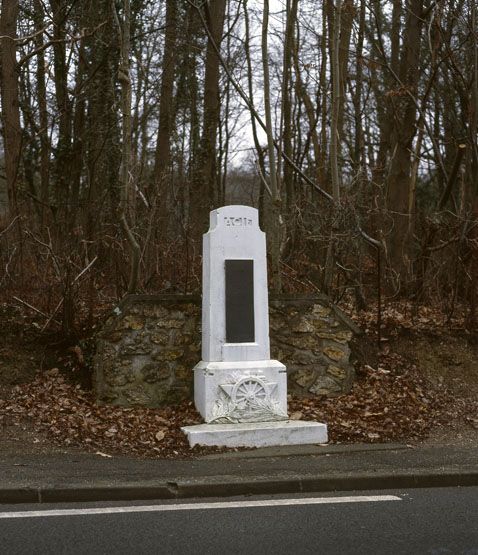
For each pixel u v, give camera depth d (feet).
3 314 37.09
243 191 105.29
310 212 41.57
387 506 22.53
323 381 36.24
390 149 68.85
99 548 18.16
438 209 55.67
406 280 45.03
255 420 31.17
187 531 19.70
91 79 63.62
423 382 37.93
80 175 70.03
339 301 42.04
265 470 25.72
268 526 20.26
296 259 42.52
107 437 29.78
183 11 64.90
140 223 40.55
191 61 72.28
